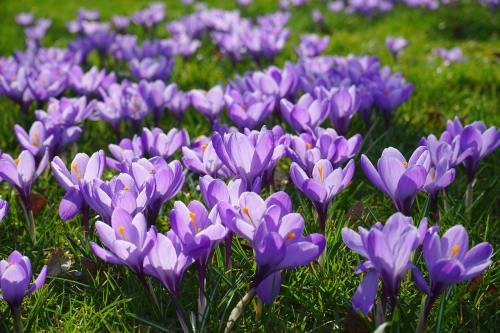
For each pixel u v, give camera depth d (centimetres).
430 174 89
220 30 229
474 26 274
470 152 95
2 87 135
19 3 365
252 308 87
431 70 188
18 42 247
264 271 79
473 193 108
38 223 104
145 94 123
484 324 86
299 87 129
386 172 85
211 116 121
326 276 90
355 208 102
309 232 96
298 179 87
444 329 84
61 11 341
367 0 290
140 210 86
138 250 79
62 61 168
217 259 89
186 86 177
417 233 76
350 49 230
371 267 77
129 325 87
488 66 195
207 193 84
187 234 79
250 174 90
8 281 80
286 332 84
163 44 185
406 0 304
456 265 74
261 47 177
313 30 281
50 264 94
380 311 81
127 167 93
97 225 79
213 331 84
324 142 96
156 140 104
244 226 78
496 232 101
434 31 271
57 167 89
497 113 149
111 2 371
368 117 123
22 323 87
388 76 135
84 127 133
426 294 82
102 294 90
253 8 326
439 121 140
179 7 344
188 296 90
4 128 136
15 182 95
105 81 141
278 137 100
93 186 86
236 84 134
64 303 91
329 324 87
